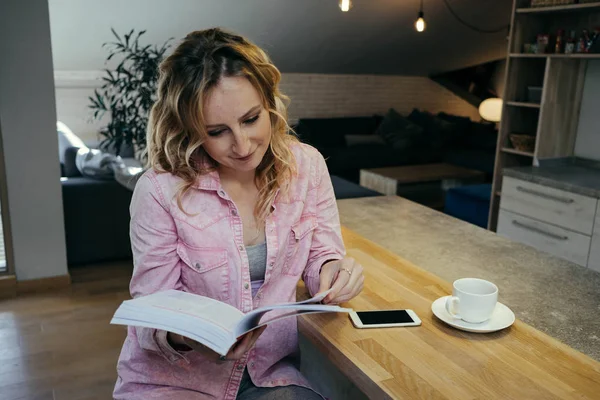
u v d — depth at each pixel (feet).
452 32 23.25
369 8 20.49
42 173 11.73
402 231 6.92
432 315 4.25
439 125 25.04
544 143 12.47
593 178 11.33
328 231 4.70
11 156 11.44
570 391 3.26
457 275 5.42
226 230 4.11
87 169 13.44
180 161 4.04
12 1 10.70
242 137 3.71
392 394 3.20
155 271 4.08
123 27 18.74
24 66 11.08
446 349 3.73
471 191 15.39
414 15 21.45
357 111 27.37
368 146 24.13
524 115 13.67
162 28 19.13
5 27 10.77
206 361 4.15
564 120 12.58
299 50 22.97
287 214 4.37
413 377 3.38
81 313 11.17
